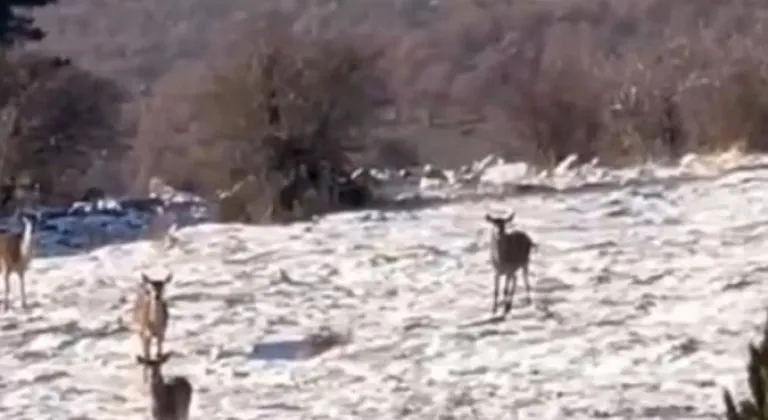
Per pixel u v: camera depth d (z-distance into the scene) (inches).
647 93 6929.1
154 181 7406.5
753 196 4704.7
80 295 3759.8
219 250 4298.7
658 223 4345.5
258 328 3255.4
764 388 1277.1
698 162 5777.6
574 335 3053.6
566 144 6722.4
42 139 7057.1
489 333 3100.4
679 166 5797.2
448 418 2496.3
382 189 5595.5
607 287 3476.9
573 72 7283.5
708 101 6569.9
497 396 2625.5
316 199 5118.1
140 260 4247.0
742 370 2699.3
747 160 5743.1
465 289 3558.1
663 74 7598.4
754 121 6309.1
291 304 3499.0
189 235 4613.7
